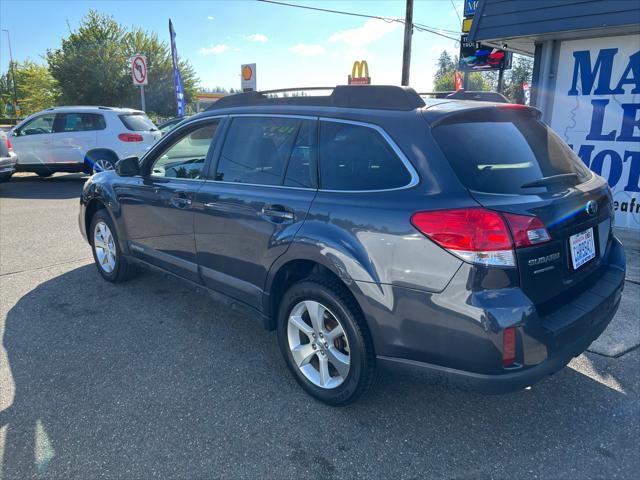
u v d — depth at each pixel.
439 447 2.56
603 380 3.18
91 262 5.59
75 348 3.58
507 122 2.77
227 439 2.62
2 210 8.74
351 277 2.54
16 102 59.41
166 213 3.88
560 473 2.38
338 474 2.38
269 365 3.36
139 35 35.44
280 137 3.12
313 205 2.78
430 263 2.28
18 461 2.44
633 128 6.82
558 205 2.39
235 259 3.31
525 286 2.23
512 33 6.79
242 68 13.65
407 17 18.80
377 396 3.00
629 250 5.93
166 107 36.22
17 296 4.56
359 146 2.69
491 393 2.27
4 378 3.18
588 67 6.98
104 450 2.53
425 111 2.55
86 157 11.40
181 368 3.31
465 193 2.26
